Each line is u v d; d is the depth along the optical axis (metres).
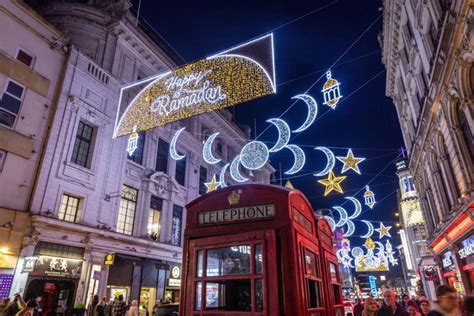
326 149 10.22
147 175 20.06
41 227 13.57
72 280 14.54
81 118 16.70
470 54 8.07
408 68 16.08
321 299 4.86
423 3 11.48
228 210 4.71
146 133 21.05
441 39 9.30
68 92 16.09
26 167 13.98
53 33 16.25
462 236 12.20
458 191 12.12
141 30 21.58
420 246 36.56
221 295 4.66
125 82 19.58
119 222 17.91
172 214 21.62
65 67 16.30
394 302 5.76
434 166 14.83
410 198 28.92
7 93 13.84
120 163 18.39
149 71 21.92
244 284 4.80
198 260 4.59
